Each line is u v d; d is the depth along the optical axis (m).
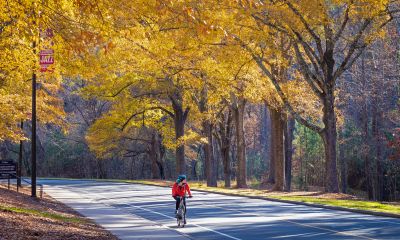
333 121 44.16
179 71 35.12
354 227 22.98
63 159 114.50
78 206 36.94
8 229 17.59
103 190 57.72
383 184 73.38
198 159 122.75
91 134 72.12
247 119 111.56
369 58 65.38
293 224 24.31
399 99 61.44
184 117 68.31
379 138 62.69
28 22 15.29
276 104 49.66
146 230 22.77
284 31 39.00
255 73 44.44
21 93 38.09
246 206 35.59
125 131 74.56
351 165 81.12
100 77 61.44
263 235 20.66
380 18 40.06
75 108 98.06
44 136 98.88
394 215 27.91
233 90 47.75
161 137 88.88
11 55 21.61
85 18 15.90
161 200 42.28
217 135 75.00
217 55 36.91
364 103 65.12
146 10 15.35
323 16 37.41
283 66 46.22
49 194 49.31
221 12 29.94
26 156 108.00
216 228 23.20
